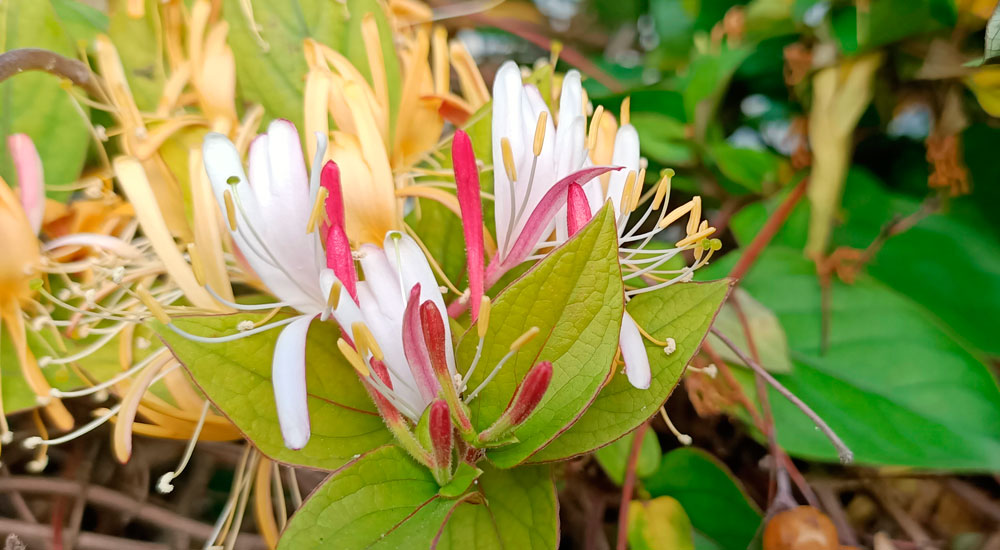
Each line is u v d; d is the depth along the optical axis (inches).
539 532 4.9
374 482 4.8
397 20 8.0
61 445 7.4
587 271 4.8
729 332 7.1
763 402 6.8
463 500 4.8
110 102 7.0
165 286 6.2
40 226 6.2
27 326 6.2
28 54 6.3
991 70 7.2
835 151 7.6
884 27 7.4
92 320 6.1
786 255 7.7
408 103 6.4
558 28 11.9
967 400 6.8
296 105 6.8
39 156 6.6
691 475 7.1
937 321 7.2
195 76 6.4
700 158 8.8
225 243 5.8
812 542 5.8
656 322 5.3
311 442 5.1
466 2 10.0
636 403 5.1
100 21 7.9
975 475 7.6
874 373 7.0
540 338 4.9
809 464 7.7
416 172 6.5
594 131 5.6
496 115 5.4
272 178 5.1
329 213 4.9
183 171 6.2
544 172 5.4
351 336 4.8
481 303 4.7
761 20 8.4
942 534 7.7
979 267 7.8
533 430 4.9
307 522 4.6
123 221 6.7
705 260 5.5
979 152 7.9
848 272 7.5
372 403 5.2
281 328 5.1
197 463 7.9
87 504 7.4
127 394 5.5
